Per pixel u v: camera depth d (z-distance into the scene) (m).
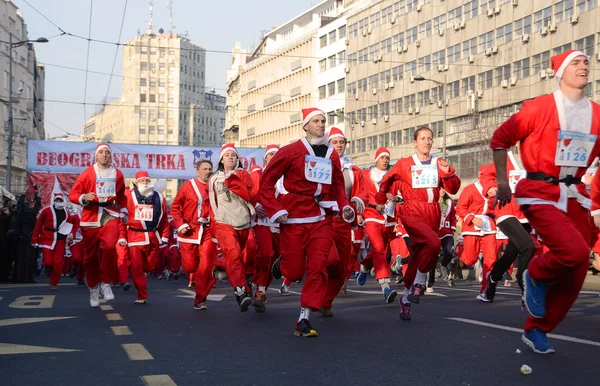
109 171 11.48
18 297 13.89
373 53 72.44
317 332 7.98
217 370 5.84
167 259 22.91
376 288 15.88
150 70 179.75
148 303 12.14
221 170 10.32
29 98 95.88
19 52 90.50
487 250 12.70
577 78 6.30
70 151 32.94
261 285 10.57
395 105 68.75
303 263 7.97
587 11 47.59
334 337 7.59
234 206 10.09
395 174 9.52
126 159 33.22
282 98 95.56
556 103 6.34
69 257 24.45
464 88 58.78
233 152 10.18
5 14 84.81
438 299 12.28
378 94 71.50
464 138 57.47
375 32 71.94
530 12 52.22
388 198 9.73
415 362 6.12
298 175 7.95
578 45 48.34
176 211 11.14
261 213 8.49
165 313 10.29
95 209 11.41
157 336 7.76
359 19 74.88
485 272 12.73
